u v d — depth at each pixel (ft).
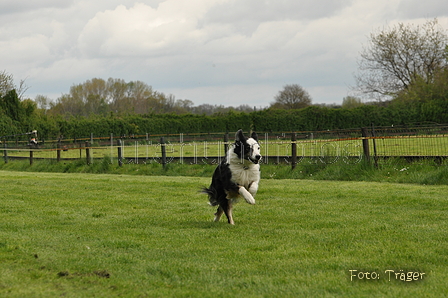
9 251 20.79
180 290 15.57
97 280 16.61
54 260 19.22
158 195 41.39
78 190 45.50
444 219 27.22
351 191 40.42
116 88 254.68
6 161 96.63
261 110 162.40
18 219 29.55
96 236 24.09
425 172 48.49
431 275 16.76
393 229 24.62
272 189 43.16
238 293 15.24
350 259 19.03
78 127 147.54
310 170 57.41
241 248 21.21
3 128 132.05
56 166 83.92
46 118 150.71
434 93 149.28
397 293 15.02
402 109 153.28
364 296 14.82
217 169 29.27
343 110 156.35
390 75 169.07
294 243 22.04
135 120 159.94
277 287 15.71
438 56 162.71
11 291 15.31
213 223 28.12
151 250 20.97
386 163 53.57
